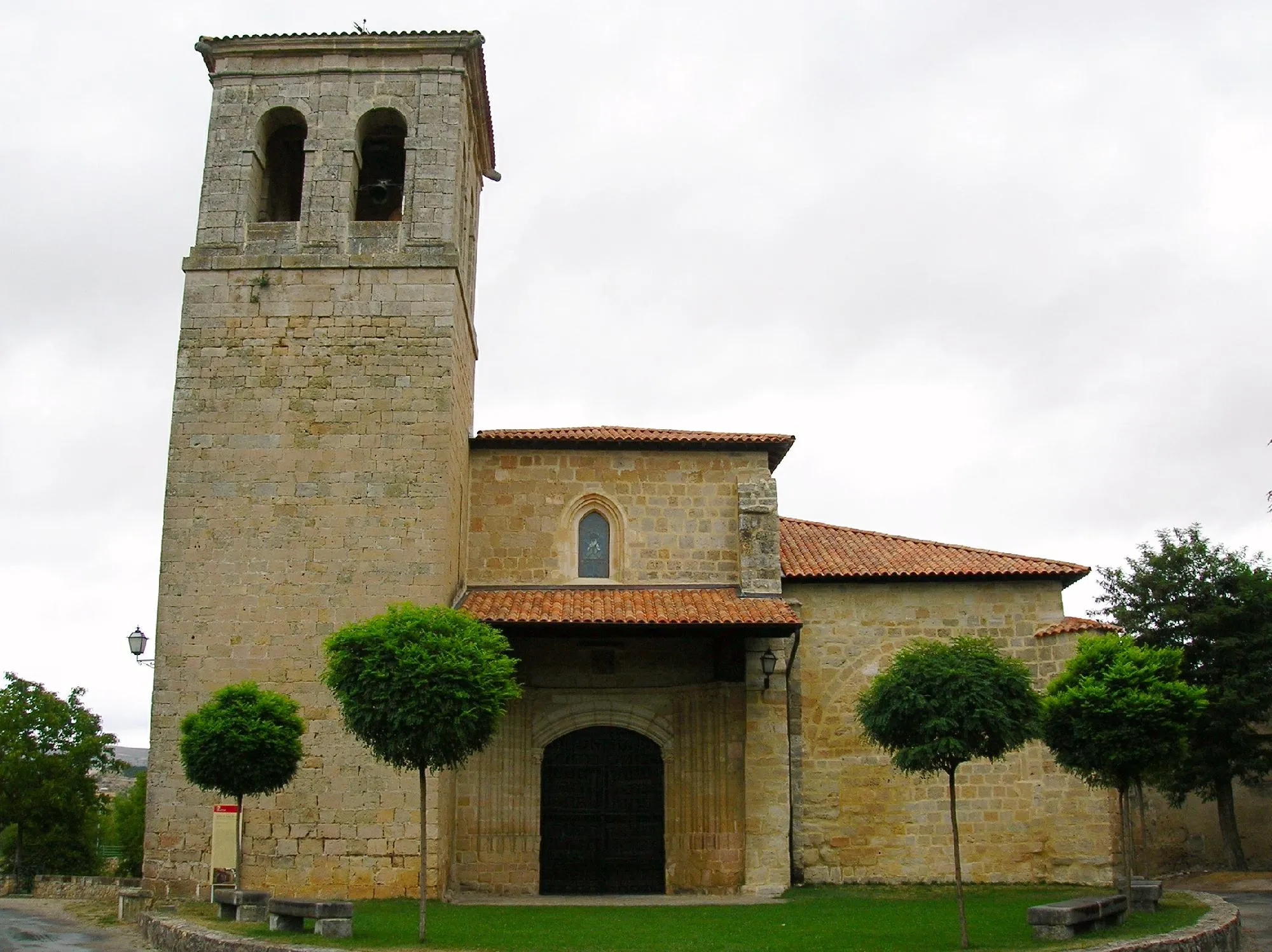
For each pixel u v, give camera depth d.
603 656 23.59
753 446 24.83
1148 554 31.98
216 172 23.42
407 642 14.45
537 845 22.44
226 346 22.30
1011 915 17.16
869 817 23.22
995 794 23.25
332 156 23.52
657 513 24.50
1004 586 24.39
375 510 21.42
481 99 26.16
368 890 19.58
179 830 19.94
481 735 14.67
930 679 14.72
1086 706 16.58
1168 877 28.25
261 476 21.56
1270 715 29.25
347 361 22.22
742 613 21.84
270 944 13.59
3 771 43.03
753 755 21.95
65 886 30.22
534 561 24.02
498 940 14.30
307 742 20.20
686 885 22.17
